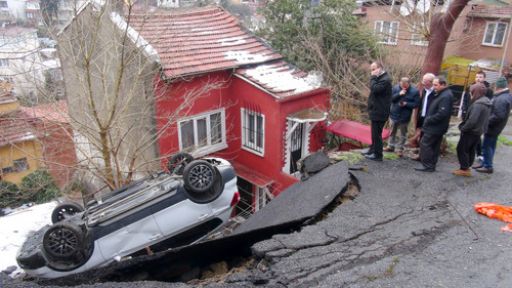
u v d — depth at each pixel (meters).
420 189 6.29
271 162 11.75
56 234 5.54
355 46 16.47
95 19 9.03
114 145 9.88
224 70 11.41
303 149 12.34
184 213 6.27
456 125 11.02
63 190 10.91
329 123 12.93
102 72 8.91
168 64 10.19
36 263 5.63
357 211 5.63
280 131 11.19
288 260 4.52
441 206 5.77
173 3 12.14
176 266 5.39
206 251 5.36
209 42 12.12
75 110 10.26
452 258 4.55
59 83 10.20
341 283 4.11
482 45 23.08
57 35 9.05
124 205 6.09
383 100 6.91
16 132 11.63
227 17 13.69
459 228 5.19
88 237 5.73
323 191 6.25
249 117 12.08
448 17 8.60
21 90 9.80
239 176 12.14
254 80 11.20
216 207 6.58
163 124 10.40
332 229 5.16
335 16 16.78
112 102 9.01
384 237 4.96
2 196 12.23
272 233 5.38
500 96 6.77
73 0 8.23
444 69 22.44
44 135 9.74
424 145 6.89
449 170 7.11
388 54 16.53
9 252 7.87
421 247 4.77
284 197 6.77
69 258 5.62
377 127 7.17
